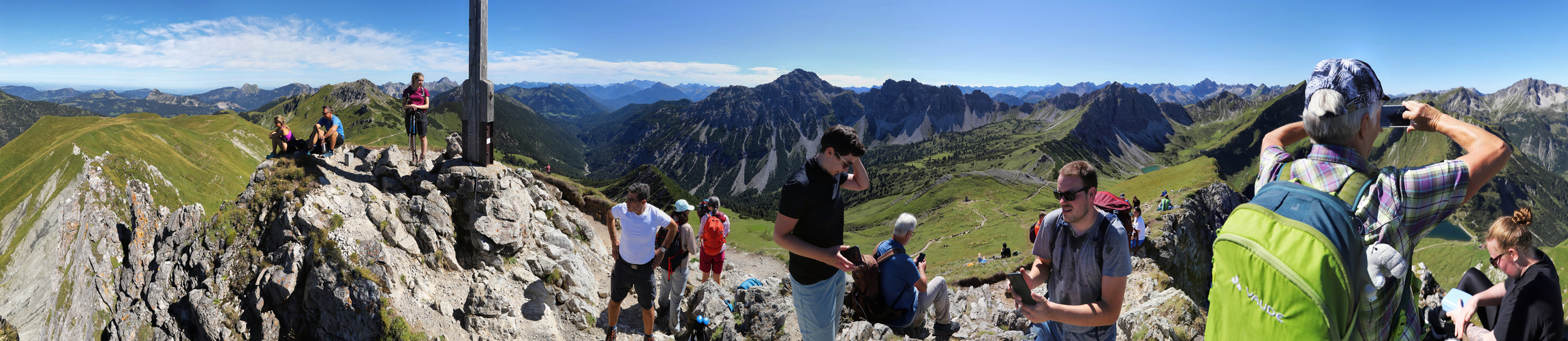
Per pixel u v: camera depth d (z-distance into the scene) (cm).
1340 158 185
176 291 1069
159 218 1319
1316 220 168
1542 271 421
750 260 3584
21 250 10431
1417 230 170
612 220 865
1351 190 174
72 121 15762
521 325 987
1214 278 201
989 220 15588
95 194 11225
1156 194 10325
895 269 705
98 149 13800
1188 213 4434
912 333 754
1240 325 183
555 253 1222
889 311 716
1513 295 437
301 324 988
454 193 1140
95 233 10000
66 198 11775
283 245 1009
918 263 789
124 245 1309
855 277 729
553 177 2177
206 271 1057
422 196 1126
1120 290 319
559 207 1582
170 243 1138
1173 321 756
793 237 442
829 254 425
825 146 419
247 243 1057
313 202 1038
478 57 1190
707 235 1303
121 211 11219
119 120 16538
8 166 13950
